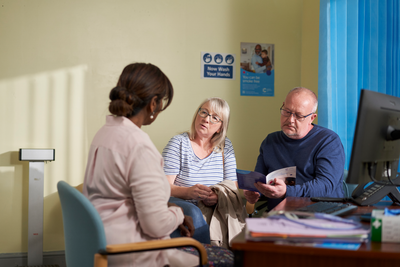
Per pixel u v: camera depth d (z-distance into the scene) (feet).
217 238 6.39
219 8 9.96
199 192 6.41
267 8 10.25
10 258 8.70
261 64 10.20
